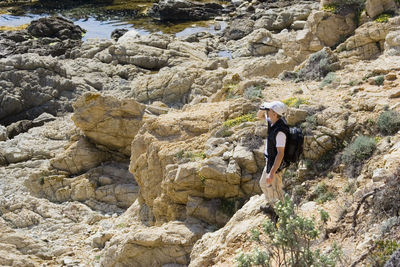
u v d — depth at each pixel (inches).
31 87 1136.2
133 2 1966.0
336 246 295.1
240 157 482.0
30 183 780.0
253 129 511.2
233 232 381.1
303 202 416.8
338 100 514.9
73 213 713.0
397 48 712.4
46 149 887.1
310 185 433.1
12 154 880.3
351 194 396.2
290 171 454.3
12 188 784.9
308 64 679.1
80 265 557.3
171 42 1393.9
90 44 1382.9
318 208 390.9
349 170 426.0
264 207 379.2
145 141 594.6
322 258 282.5
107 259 483.5
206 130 578.6
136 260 465.4
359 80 568.1
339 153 447.8
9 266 553.0
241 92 668.1
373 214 344.8
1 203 720.3
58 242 634.2
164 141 578.9
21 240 596.4
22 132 1019.3
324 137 458.3
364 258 307.4
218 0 1902.1
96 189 753.6
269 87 648.4
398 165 375.6
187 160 532.7
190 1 1813.5
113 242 487.8
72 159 794.2
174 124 591.8
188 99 1040.8
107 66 1280.8
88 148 800.9
